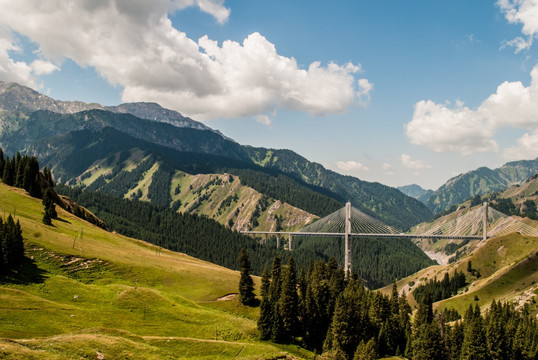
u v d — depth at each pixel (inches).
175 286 4252.0
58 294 3196.4
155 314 3331.7
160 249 6333.7
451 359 4281.5
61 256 3912.4
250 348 3024.1
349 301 4025.6
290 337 3951.8
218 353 2817.4
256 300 4451.3
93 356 2140.7
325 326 4293.8
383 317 4635.8
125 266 4269.2
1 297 2714.1
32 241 3922.2
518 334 4212.6
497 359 3983.8
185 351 2721.5
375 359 3597.4
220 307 4077.3
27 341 2062.0
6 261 3238.2
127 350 2358.5
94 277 3838.6
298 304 4210.1
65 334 2404.0
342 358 3380.9
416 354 4008.4
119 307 3280.0
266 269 4758.9
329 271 5482.3
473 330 4030.5
